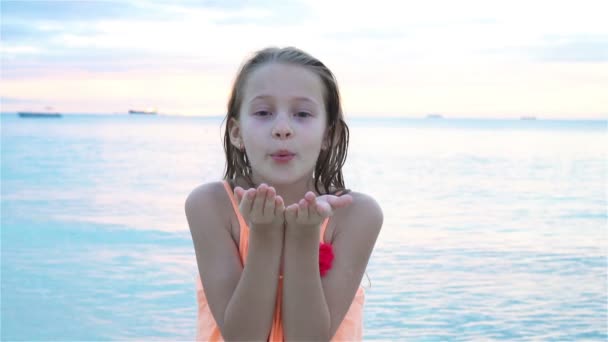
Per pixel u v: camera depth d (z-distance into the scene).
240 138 2.15
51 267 7.30
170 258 7.71
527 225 9.79
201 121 87.00
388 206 11.60
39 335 5.16
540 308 5.79
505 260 7.55
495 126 80.19
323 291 2.06
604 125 81.88
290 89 1.95
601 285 6.54
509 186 14.58
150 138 37.31
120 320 5.54
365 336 5.06
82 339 5.10
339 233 2.16
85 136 39.50
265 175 1.97
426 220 10.16
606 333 5.17
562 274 6.96
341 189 2.28
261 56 2.04
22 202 12.26
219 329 2.08
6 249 8.21
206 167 18.91
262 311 1.92
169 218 10.50
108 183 15.23
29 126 61.09
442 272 6.96
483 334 5.15
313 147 1.97
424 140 36.78
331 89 2.11
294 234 1.87
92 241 8.70
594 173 17.44
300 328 1.94
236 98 2.13
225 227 2.14
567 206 11.71
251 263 1.89
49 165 19.72
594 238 8.84
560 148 28.80
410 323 5.37
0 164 20.09
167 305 5.93
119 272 7.07
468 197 12.80
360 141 34.84
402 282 6.55
